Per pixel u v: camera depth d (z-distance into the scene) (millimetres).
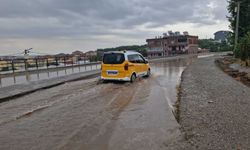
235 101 9797
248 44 28656
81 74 20797
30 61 23703
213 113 8109
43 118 8195
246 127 6699
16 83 15508
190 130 6676
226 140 5852
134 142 6016
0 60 20516
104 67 16219
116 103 10125
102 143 6008
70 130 6965
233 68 26594
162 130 6801
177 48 105125
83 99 10953
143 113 8570
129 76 15984
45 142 6164
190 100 10211
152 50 109938
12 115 8664
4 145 6039
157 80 16969
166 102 10211
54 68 24578
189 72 21656
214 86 13594
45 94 12414
